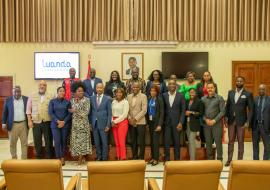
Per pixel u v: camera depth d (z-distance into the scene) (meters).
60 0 9.41
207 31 9.38
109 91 7.09
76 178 3.87
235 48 9.45
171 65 9.30
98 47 9.45
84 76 9.51
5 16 9.48
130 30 9.39
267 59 9.45
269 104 6.22
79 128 6.40
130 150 6.74
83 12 9.44
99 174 3.17
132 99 6.53
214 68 9.46
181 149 6.77
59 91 6.43
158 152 6.52
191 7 9.34
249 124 6.31
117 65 9.47
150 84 7.00
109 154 6.78
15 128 6.48
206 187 3.21
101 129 6.45
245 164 3.12
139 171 3.22
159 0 9.37
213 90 6.30
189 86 7.08
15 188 3.23
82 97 6.49
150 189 3.65
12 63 9.59
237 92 6.43
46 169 3.16
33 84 9.59
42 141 6.73
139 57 9.44
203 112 6.33
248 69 9.45
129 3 9.37
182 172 3.13
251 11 9.34
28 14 9.47
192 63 9.30
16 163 3.15
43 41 9.50
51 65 9.44
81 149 6.40
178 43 9.45
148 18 9.39
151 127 6.50
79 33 9.42
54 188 3.22
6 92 9.63
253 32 9.37
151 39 9.40
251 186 3.18
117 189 3.23
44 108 6.44
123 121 6.42
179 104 6.39
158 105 6.39
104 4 9.38
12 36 9.52
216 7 9.35
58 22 9.45
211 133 6.33
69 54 9.40
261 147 8.51
